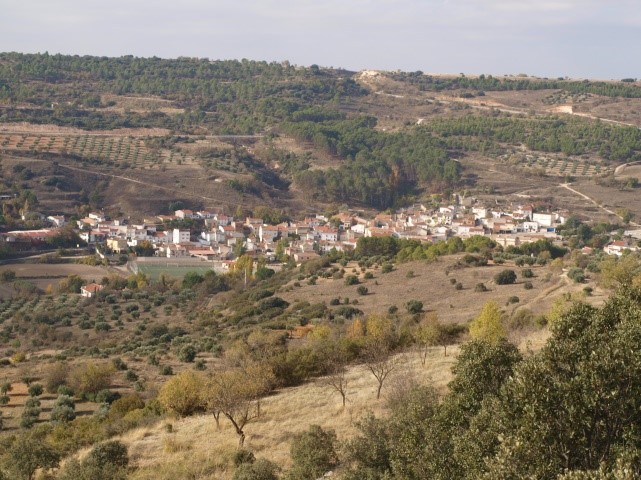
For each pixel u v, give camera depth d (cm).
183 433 4862
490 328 5922
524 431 2280
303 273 13688
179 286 14900
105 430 5184
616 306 3134
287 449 4166
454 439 2627
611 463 2202
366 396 5031
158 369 7888
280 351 6688
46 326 11306
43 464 4228
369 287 11506
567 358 2566
